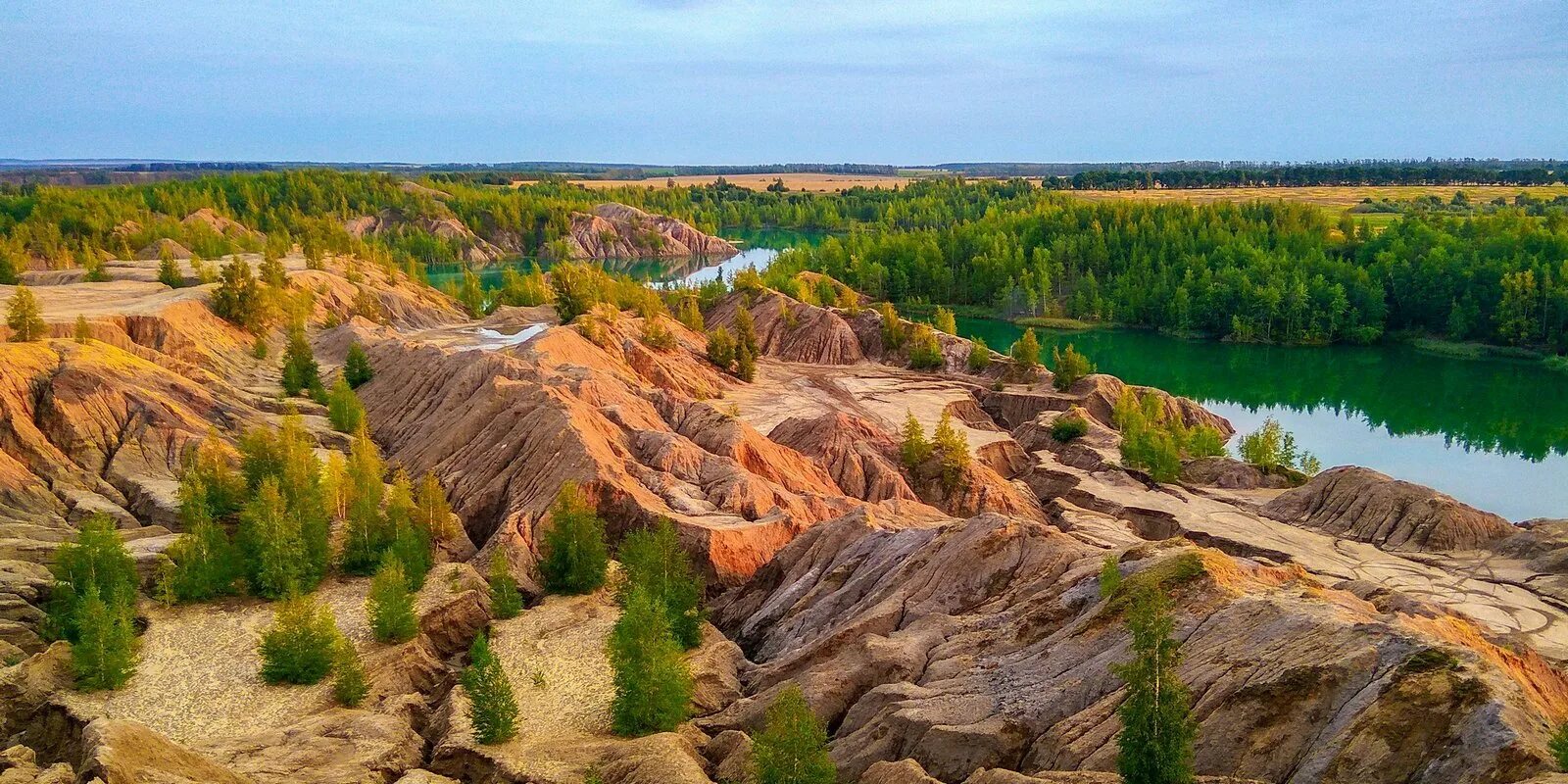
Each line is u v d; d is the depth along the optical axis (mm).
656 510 67938
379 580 54469
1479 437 127125
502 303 181875
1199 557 42625
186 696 48656
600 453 73500
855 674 45125
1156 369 171375
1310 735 32125
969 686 41625
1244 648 36156
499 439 80062
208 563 59812
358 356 108250
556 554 61750
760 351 154750
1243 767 32219
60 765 33750
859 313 163750
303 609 50969
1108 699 36750
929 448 89375
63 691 48969
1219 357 180500
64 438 75438
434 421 89312
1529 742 28172
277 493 64562
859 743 40312
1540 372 161250
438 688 52188
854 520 63469
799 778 35125
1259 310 190500
